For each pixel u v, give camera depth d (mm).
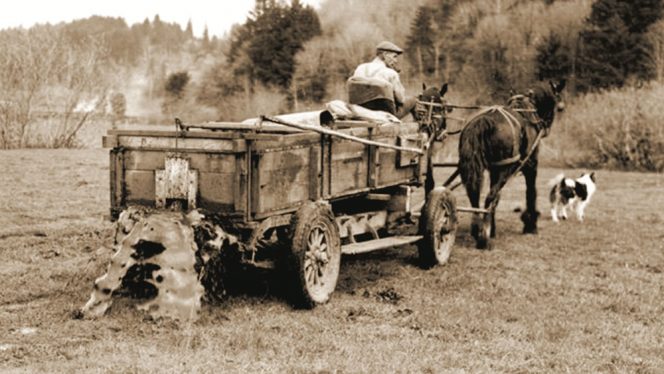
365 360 6324
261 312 7668
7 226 12570
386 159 9633
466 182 11391
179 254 7129
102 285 7184
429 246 10031
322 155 8234
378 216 10070
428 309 8148
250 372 5898
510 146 11445
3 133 30188
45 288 8359
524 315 8039
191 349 6406
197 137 7422
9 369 5816
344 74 74562
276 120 7801
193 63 148125
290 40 79750
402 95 11211
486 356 6633
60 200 15797
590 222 15500
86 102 31969
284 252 7613
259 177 7270
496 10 73000
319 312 7793
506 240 12883
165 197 7547
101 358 6078
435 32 76250
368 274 9859
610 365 6500
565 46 60281
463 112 52969
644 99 32094
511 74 62812
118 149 7773
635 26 55250
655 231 14289
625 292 9297
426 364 6285
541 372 6277
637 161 31234
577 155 34250
